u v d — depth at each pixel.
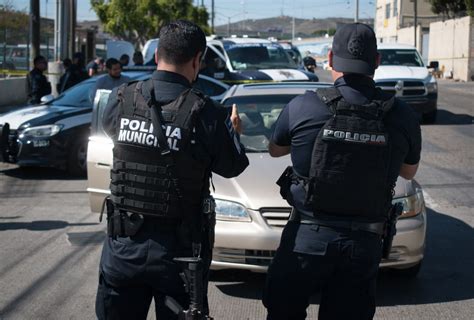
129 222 3.05
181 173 3.01
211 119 3.05
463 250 6.80
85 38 36.06
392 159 3.31
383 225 3.40
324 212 3.28
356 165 3.21
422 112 17.06
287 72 17.03
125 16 47.78
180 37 3.07
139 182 3.02
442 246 6.93
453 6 44.91
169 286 3.05
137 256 3.04
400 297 5.52
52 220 7.95
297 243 3.32
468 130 16.16
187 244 3.04
